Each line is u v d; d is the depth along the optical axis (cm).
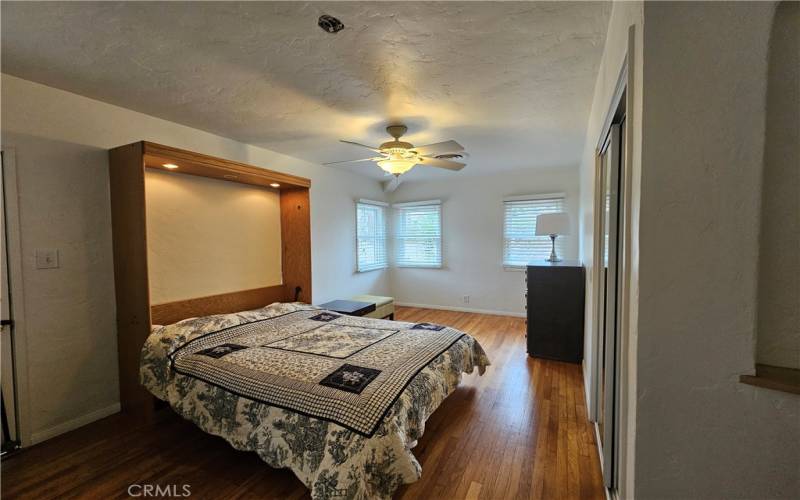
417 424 181
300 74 205
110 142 248
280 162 396
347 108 259
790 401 80
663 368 89
